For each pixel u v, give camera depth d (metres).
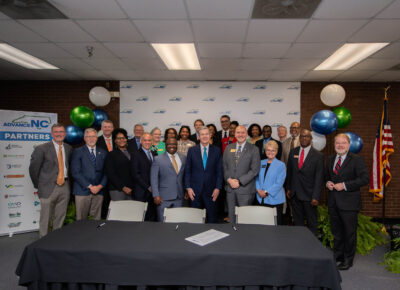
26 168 4.21
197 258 1.68
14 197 4.12
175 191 3.21
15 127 4.12
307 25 2.98
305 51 3.83
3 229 4.06
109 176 3.43
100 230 2.13
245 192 3.21
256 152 3.29
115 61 4.46
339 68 4.70
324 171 3.28
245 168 3.25
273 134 5.73
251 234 2.06
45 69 5.02
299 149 3.36
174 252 1.70
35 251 1.75
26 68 4.96
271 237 2.00
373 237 3.90
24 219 4.20
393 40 3.39
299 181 3.28
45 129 4.37
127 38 3.44
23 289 2.62
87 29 3.17
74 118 4.80
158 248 1.76
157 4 2.56
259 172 3.31
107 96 5.28
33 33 3.31
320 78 5.42
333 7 2.57
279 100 5.71
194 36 3.33
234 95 5.74
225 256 1.68
